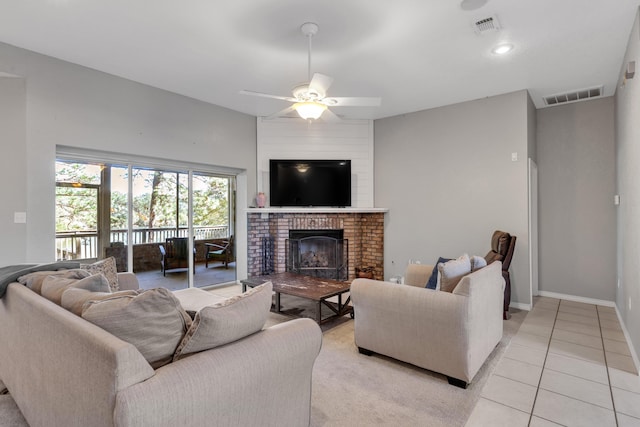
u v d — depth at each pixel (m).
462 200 4.76
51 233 3.47
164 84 4.21
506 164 4.39
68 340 1.32
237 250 5.55
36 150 3.38
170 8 2.65
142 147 4.18
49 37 3.10
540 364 2.68
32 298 1.69
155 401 1.10
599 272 4.46
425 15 2.73
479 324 2.44
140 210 4.42
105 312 1.29
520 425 1.92
